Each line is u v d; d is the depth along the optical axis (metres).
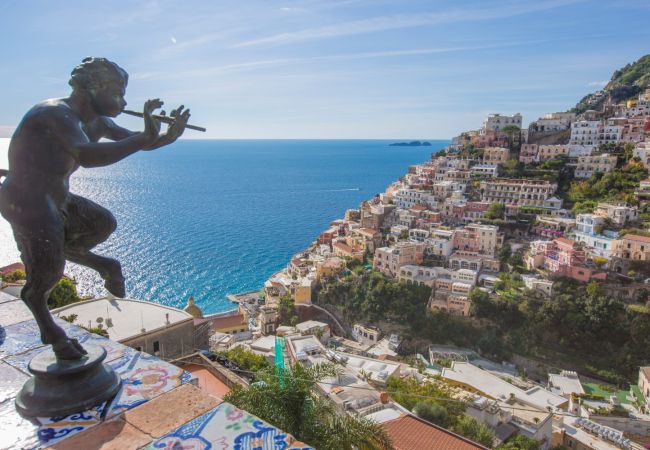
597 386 75.31
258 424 5.25
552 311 84.94
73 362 5.85
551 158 141.88
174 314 35.50
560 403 57.38
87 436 5.12
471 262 102.75
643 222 99.69
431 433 29.45
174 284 117.12
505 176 138.75
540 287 89.00
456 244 110.81
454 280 97.00
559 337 84.44
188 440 5.02
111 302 37.12
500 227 116.69
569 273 90.25
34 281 5.87
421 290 96.56
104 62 6.09
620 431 52.66
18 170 5.72
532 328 85.56
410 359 80.19
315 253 127.81
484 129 163.38
